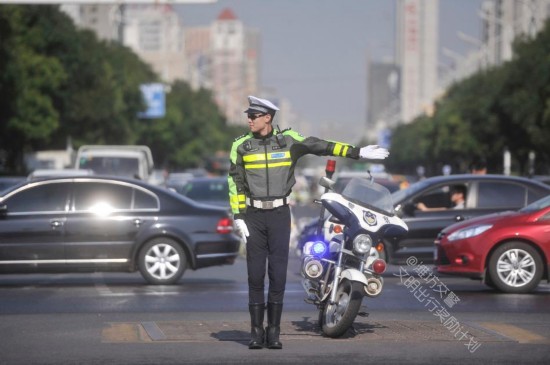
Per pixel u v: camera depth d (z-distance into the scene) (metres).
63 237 36.50
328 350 21.80
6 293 34.12
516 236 34.19
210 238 37.53
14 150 147.88
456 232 35.00
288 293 33.84
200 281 39.53
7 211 36.50
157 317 27.48
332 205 22.73
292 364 20.31
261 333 22.05
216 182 58.56
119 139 175.50
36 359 20.91
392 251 41.50
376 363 20.44
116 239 36.88
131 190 37.44
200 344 22.53
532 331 24.64
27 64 134.88
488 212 41.75
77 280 40.03
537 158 162.75
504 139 159.00
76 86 155.12
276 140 21.83
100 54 172.12
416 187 42.59
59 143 160.00
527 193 42.03
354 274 22.39
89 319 27.02
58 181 37.03
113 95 165.38
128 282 38.91
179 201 37.78
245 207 21.91
